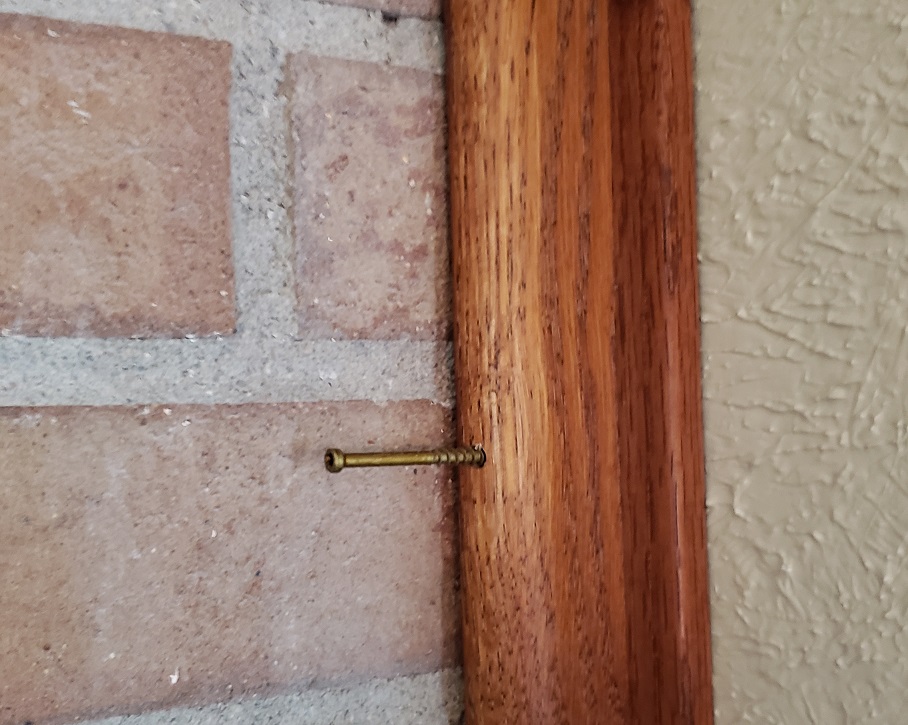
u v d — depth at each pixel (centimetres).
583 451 16
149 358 14
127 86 14
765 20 15
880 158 13
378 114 16
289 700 15
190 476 15
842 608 14
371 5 16
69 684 14
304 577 15
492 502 15
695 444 16
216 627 15
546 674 15
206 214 15
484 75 16
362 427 16
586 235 16
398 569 16
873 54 13
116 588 14
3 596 13
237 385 15
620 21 16
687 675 15
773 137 15
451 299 17
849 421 14
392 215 16
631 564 16
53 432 14
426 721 16
